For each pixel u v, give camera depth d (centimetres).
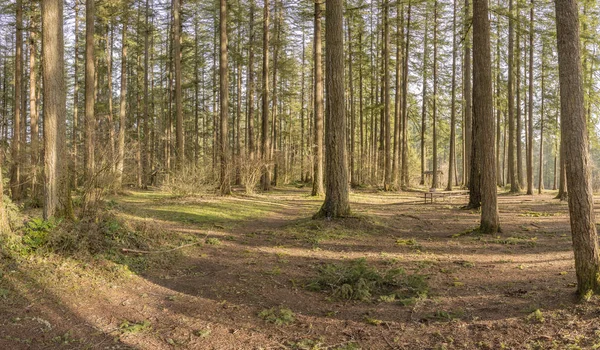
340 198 1062
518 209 1507
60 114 720
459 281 607
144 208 1222
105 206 760
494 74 2697
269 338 410
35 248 577
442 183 3703
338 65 1051
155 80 3547
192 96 3581
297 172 3488
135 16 2433
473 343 388
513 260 735
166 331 418
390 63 2758
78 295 483
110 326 419
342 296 537
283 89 3338
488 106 992
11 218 611
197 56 3020
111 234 680
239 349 385
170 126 2759
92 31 1478
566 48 467
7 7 1859
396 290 556
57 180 701
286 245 859
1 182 573
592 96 1925
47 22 714
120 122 2192
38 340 374
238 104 2977
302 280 611
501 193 2506
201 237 888
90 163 762
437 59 2839
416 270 671
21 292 461
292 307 500
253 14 2552
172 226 989
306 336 414
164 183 1576
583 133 463
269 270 659
